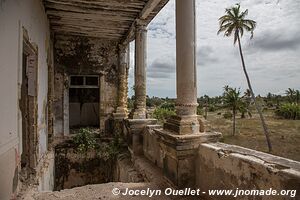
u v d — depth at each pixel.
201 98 76.00
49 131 7.80
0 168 2.76
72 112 12.65
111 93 10.34
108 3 6.64
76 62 9.98
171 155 3.95
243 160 2.74
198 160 3.71
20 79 3.69
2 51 2.88
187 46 4.13
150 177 4.77
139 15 7.20
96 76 10.53
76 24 8.38
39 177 4.85
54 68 9.71
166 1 6.13
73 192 4.11
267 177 2.40
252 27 25.84
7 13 3.09
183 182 3.73
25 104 5.08
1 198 2.79
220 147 3.39
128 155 7.48
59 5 6.75
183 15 4.19
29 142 5.03
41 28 6.06
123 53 10.37
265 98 79.00
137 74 7.35
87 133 8.94
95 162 8.48
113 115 9.89
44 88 6.61
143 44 7.43
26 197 3.72
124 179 6.22
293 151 18.39
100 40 10.24
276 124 32.62
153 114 21.67
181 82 4.09
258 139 23.66
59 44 9.80
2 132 2.85
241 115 40.91
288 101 53.41
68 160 8.40
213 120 38.16
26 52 4.91
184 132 3.86
